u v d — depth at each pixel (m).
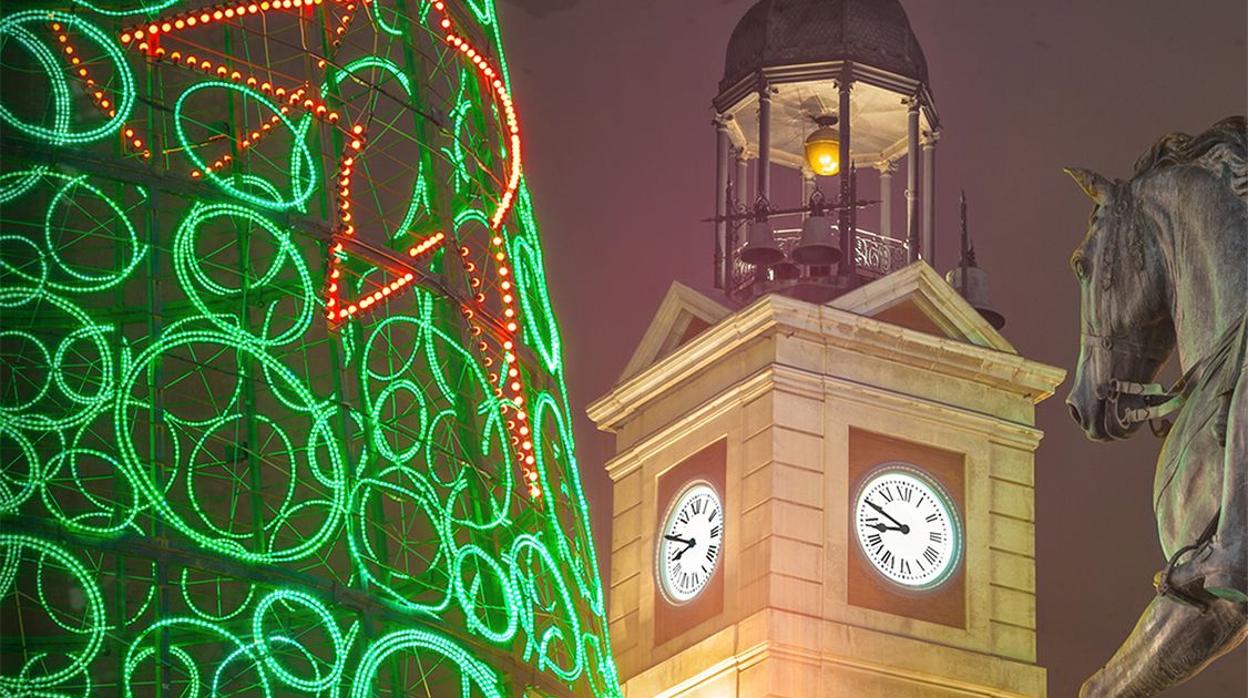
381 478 46.62
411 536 49.53
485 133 44.75
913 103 60.97
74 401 41.38
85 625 44.72
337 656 35.56
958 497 57.12
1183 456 27.03
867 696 54.03
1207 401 26.94
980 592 56.44
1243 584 25.56
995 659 55.91
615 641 58.88
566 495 43.56
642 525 59.25
